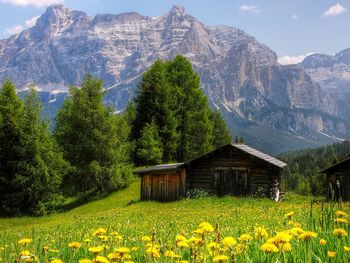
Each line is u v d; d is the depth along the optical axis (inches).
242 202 1401.3
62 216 1897.1
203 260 164.4
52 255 228.7
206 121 3006.9
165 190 1744.6
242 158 1638.8
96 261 155.6
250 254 168.7
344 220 185.5
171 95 2970.0
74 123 2322.8
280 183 1792.6
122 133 2479.1
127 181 2336.4
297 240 163.2
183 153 2989.7
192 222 708.0
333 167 1494.8
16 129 2014.0
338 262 146.0
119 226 616.7
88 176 2273.6
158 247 184.9
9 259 210.7
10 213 1978.3
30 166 1993.1
